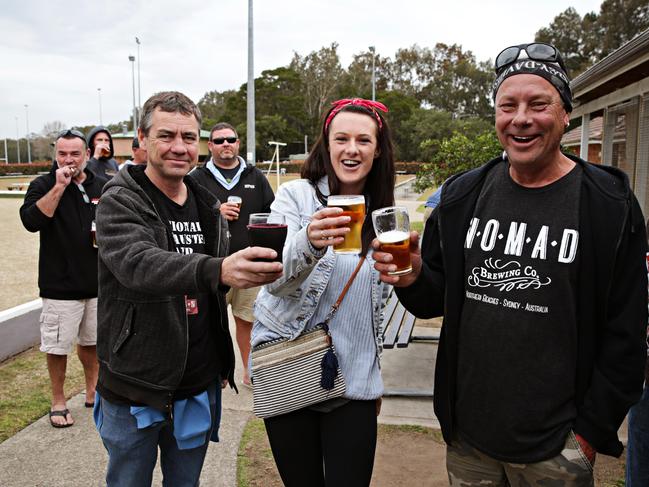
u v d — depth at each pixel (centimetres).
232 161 447
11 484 289
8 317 482
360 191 216
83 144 363
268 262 148
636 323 161
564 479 165
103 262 197
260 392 200
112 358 199
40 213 343
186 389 212
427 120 6134
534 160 164
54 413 355
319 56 8788
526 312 165
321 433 206
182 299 199
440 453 325
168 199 218
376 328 207
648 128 654
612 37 6188
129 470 207
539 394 165
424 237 207
